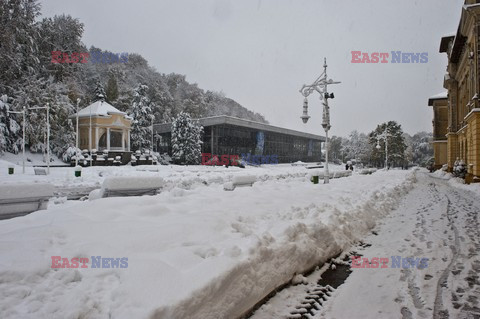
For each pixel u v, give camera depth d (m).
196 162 65.56
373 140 97.00
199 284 3.15
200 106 102.31
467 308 4.01
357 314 3.86
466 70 32.34
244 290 3.66
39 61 56.75
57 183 19.97
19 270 3.29
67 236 4.52
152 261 3.65
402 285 4.76
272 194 10.73
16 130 48.25
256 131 79.44
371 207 10.45
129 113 68.31
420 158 134.75
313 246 5.53
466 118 27.20
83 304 2.91
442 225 9.16
